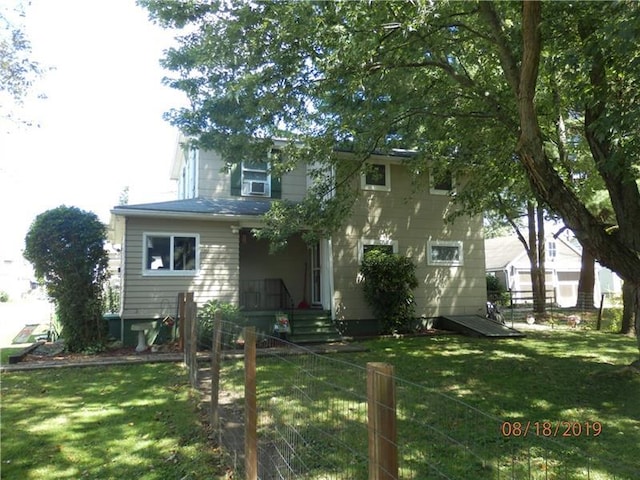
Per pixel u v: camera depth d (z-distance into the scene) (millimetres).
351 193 12148
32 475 3877
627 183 6930
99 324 11117
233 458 4062
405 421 5191
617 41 5258
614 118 5598
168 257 12445
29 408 5848
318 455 4020
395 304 13570
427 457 4137
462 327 13805
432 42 7875
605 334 13477
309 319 13281
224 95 9281
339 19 6824
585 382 7141
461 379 7418
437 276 14898
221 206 13367
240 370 8023
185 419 5309
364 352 10414
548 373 7844
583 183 11172
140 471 3928
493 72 9445
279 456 3857
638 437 4684
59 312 11102
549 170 7035
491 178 11047
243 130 9805
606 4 5348
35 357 10094
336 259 13812
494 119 9312
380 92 8453
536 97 9148
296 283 15945
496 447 4398
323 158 10531
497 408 5730
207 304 11727
